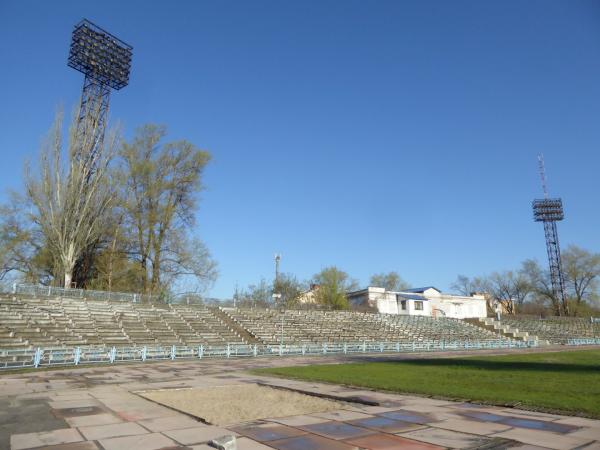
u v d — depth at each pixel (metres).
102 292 43.34
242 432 9.72
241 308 53.31
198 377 21.17
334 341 49.84
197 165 55.19
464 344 51.16
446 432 9.72
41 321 33.44
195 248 54.28
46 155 45.28
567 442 8.78
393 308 83.31
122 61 53.69
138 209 51.50
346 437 9.30
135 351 30.22
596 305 100.75
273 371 23.47
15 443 8.77
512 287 110.56
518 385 16.95
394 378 19.84
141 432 9.67
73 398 14.41
